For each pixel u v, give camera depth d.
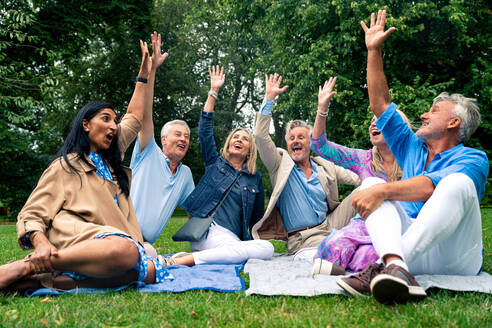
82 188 2.72
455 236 2.45
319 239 4.13
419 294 2.03
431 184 2.43
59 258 2.38
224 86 24.31
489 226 7.41
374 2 10.73
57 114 18.22
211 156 4.43
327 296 2.37
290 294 2.38
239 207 4.21
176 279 2.89
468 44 10.76
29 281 2.47
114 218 2.81
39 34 12.23
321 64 11.31
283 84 13.28
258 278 2.82
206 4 21.42
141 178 3.92
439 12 11.05
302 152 4.32
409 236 2.29
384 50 11.42
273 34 13.77
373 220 2.31
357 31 11.43
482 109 10.48
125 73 20.39
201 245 4.00
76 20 12.81
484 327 1.73
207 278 2.92
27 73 12.13
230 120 23.44
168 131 4.17
